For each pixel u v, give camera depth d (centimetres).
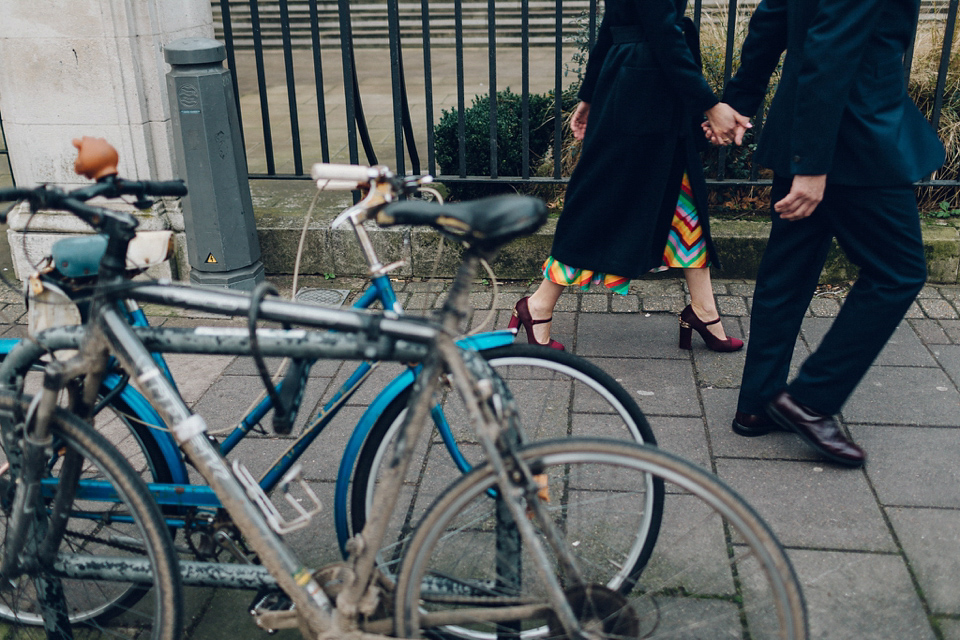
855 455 284
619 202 333
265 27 1048
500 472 169
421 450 292
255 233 434
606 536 239
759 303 296
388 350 177
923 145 267
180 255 440
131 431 219
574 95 513
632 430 215
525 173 457
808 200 262
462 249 449
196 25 445
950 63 484
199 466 182
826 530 258
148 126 416
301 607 183
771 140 276
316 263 461
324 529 263
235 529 211
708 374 352
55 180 424
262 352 181
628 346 378
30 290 191
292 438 310
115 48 398
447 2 1025
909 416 315
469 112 505
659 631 220
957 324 386
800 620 171
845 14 242
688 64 301
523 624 219
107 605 229
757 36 296
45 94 409
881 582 237
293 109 450
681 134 327
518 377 221
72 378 186
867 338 273
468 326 403
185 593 240
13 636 229
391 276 458
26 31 400
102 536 229
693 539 254
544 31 1015
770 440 305
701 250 350
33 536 201
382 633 185
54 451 197
